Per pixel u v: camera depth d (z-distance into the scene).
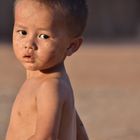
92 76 19.22
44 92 3.51
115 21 43.81
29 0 3.50
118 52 29.91
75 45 3.67
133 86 16.61
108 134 9.66
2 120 9.83
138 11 44.34
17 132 3.62
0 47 32.03
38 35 3.51
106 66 22.77
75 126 3.81
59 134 3.60
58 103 3.47
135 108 12.42
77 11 3.57
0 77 17.81
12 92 13.91
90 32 42.91
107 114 11.61
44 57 3.52
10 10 40.38
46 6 3.48
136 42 38.81
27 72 3.71
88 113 11.66
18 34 3.55
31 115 3.57
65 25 3.54
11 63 22.61
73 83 17.22
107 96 14.23
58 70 3.63
